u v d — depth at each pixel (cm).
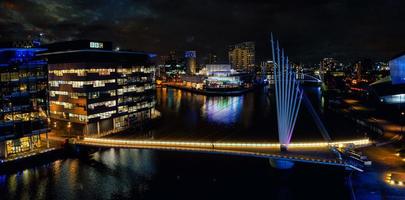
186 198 8394
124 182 9419
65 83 14362
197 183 9344
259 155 9550
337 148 9794
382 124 15100
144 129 16412
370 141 11581
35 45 14162
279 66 11250
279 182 9256
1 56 12062
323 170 9856
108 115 14938
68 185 9156
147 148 10444
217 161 11250
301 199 8162
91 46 14912
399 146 10900
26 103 11362
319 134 14975
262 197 8394
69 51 14250
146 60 18225
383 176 8469
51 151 11231
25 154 10781
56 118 14950
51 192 8694
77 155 11638
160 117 19712
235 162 11112
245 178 9650
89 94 13788
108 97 14875
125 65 16012
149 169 10488
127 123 16425
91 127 14112
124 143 11162
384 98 18562
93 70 13938
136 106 17038
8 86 10900
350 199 7850
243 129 17012
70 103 14262
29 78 11462
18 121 10925
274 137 15025
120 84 15675
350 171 9144
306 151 9888
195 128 17175
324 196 8200
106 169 10450
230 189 8912
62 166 10719
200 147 10319
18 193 8612
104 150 12475
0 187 9000
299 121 18750
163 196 8506
